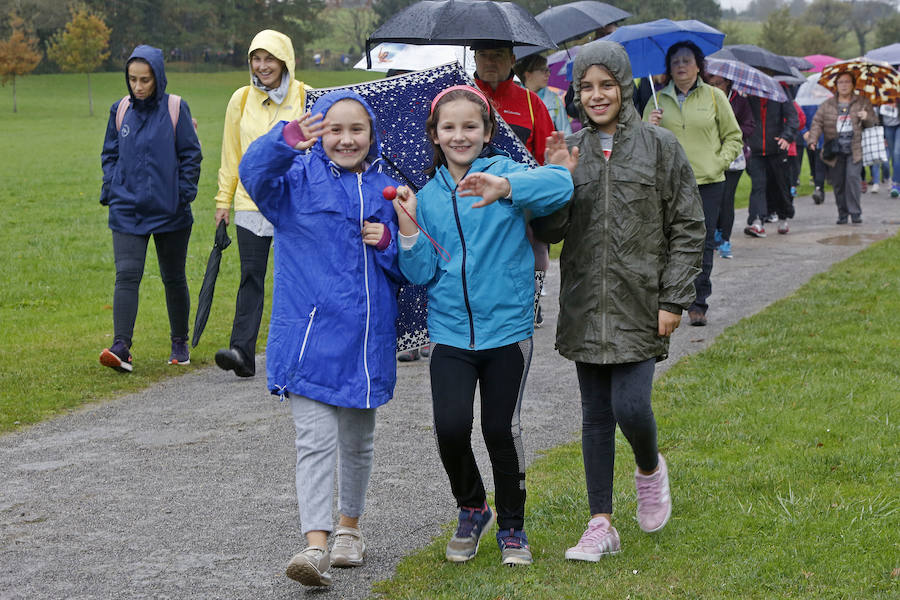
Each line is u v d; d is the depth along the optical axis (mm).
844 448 5098
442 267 3871
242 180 3764
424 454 5516
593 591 3656
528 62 9109
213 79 100000
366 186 3914
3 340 8742
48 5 102188
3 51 79438
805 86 18094
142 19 115188
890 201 17312
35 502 4844
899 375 6387
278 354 3861
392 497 4863
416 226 3871
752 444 5277
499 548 4191
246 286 7207
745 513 4359
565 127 9461
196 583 3934
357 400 3848
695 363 7047
